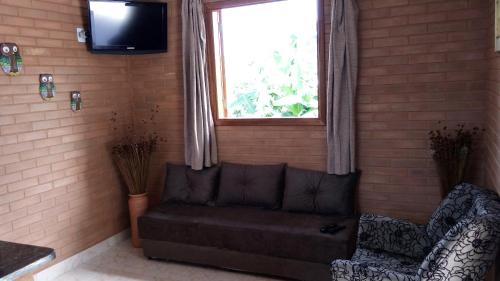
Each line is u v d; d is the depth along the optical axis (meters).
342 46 3.09
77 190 3.41
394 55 3.07
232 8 3.58
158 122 3.96
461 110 2.96
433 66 2.98
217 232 3.08
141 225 3.35
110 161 3.77
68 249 3.33
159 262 3.39
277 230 2.91
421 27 2.98
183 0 3.55
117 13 3.46
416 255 2.37
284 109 3.63
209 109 3.67
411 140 3.12
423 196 3.13
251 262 3.04
